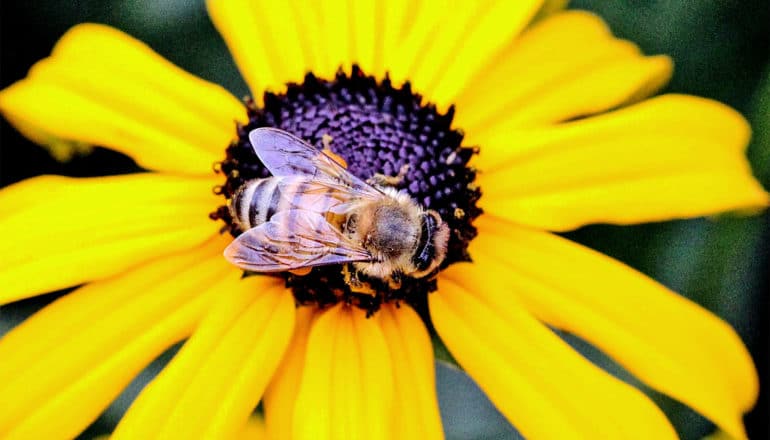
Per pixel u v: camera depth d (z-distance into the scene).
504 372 0.10
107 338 0.11
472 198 0.11
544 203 0.11
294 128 0.11
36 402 0.10
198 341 0.10
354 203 0.11
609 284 0.11
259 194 0.11
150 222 0.11
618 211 0.11
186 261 0.11
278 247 0.10
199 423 0.10
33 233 0.11
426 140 0.11
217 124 0.11
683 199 0.11
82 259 0.11
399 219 0.11
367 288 0.11
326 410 0.10
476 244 0.11
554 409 0.10
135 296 0.11
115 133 0.11
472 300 0.11
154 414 0.10
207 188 0.11
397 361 0.11
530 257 0.11
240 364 0.10
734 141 0.11
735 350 0.11
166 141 0.11
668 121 0.11
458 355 0.11
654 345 0.11
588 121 0.11
